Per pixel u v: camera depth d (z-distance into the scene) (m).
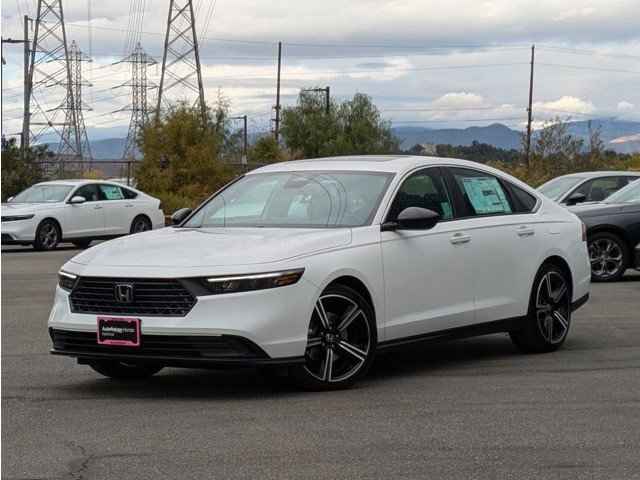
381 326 8.65
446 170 9.73
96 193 28.84
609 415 7.35
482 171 10.14
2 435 6.82
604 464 6.08
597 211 17.73
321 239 8.35
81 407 7.70
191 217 9.45
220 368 7.90
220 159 47.31
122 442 6.59
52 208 27.38
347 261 8.35
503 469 5.97
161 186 45.31
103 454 6.31
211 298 7.72
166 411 7.52
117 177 48.91
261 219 9.06
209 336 7.70
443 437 6.70
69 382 8.80
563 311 10.46
